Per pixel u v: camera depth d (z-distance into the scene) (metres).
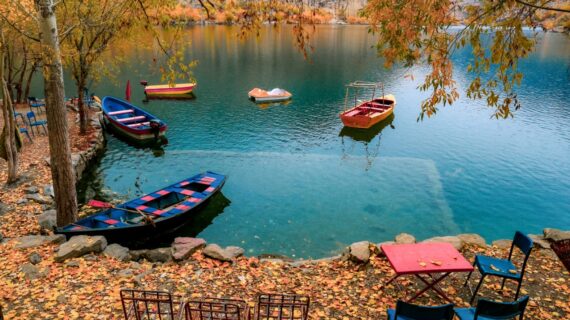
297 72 42.00
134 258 8.70
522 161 19.38
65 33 10.30
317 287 7.59
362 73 42.19
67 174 10.16
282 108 29.12
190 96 32.09
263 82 37.06
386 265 8.27
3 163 15.27
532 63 49.50
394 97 31.59
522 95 32.72
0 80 12.68
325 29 90.62
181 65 8.59
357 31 88.00
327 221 13.27
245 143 21.67
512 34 5.59
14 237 9.99
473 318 5.57
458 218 13.97
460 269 6.44
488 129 24.69
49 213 11.24
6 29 13.22
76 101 25.81
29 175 14.18
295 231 12.60
